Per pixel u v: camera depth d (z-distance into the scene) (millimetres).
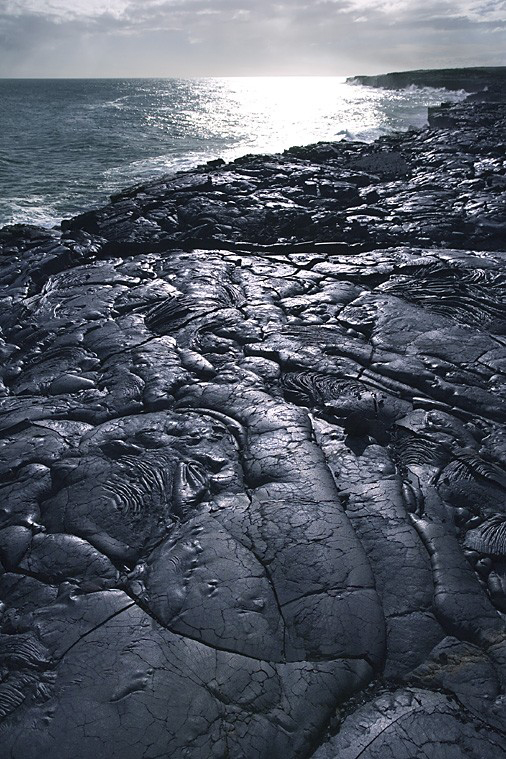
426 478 4875
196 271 9945
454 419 5688
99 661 3365
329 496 4602
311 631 3527
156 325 7984
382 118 49031
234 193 15727
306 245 11398
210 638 3488
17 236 12883
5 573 4082
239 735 2996
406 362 6699
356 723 3090
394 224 12594
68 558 4148
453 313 8078
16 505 4676
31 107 69000
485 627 3574
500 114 34344
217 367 6746
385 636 3521
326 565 3953
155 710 3094
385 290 8977
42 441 5434
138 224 13203
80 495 4723
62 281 9938
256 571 3934
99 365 6961
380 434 5395
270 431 5438
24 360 7281
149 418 5750
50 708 3133
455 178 16594
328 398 6039
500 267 9727
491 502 4602
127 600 3785
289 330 7617
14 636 3572
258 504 4531
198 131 41000
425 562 4023
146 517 4488
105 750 2932
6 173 24000
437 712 3117
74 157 28859
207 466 5012
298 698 3174
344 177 17438
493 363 6641
